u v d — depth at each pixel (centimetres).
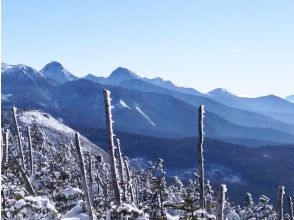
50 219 2281
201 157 2469
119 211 1820
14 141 6419
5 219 2066
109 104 2173
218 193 1495
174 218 1936
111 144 2177
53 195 3209
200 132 2475
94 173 5425
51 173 3919
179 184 7212
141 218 1841
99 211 3158
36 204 2264
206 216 1680
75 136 2392
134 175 6431
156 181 3441
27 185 2808
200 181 2469
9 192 2528
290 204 3912
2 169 2853
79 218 2786
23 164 3956
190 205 1692
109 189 3972
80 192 3056
